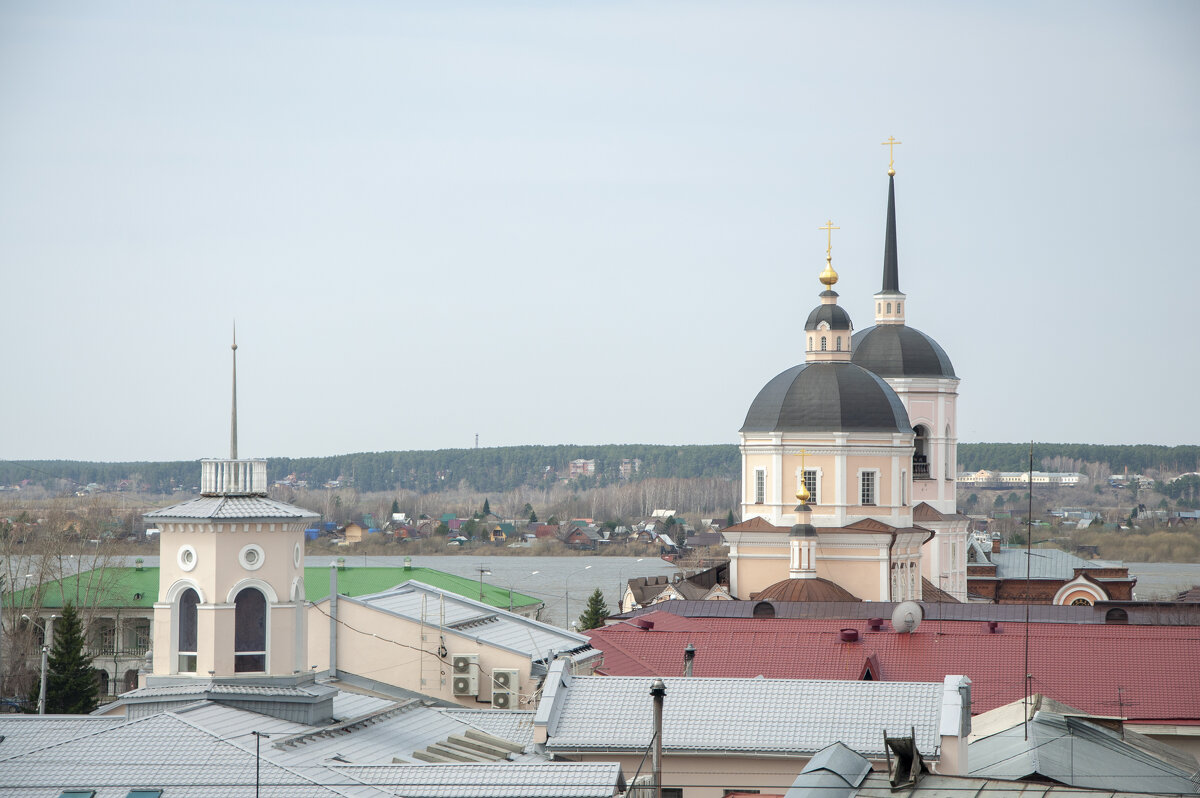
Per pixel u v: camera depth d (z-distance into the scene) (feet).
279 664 178.91
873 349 492.95
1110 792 121.08
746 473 442.91
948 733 159.22
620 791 147.33
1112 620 368.48
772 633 281.74
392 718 179.73
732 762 176.04
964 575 494.18
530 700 223.30
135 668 396.78
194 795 140.77
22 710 328.29
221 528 176.14
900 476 437.58
